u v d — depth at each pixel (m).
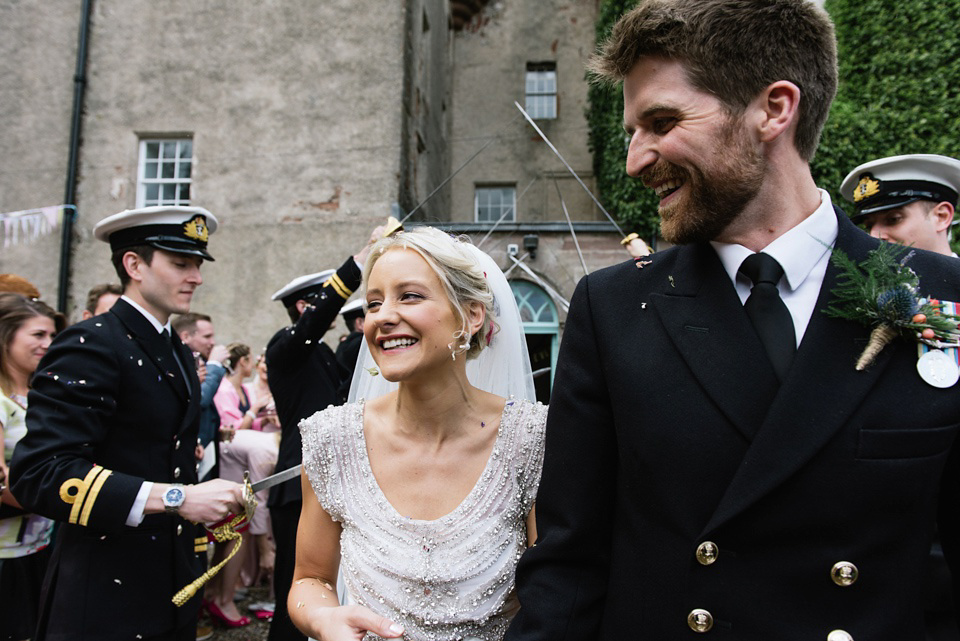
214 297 8.70
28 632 2.76
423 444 1.53
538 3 13.62
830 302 1.05
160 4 9.13
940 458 0.96
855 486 0.96
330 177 8.84
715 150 1.06
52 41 9.09
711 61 1.04
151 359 2.28
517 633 1.17
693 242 1.16
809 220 1.11
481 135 13.27
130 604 2.05
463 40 13.66
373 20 9.06
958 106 7.12
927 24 7.33
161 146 9.11
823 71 1.09
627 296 1.22
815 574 0.96
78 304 8.68
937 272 1.09
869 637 0.93
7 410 2.85
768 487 0.96
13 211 8.86
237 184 8.87
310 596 1.49
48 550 2.91
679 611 1.03
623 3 10.05
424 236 1.51
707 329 1.10
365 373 2.04
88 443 2.03
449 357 1.47
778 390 1.02
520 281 8.23
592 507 1.18
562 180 12.99
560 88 13.33
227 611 4.19
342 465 1.54
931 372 0.98
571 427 1.21
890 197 2.48
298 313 4.04
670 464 1.05
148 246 2.36
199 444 3.71
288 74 9.02
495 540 1.46
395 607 1.42
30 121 8.98
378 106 8.92
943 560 1.41
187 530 2.29
